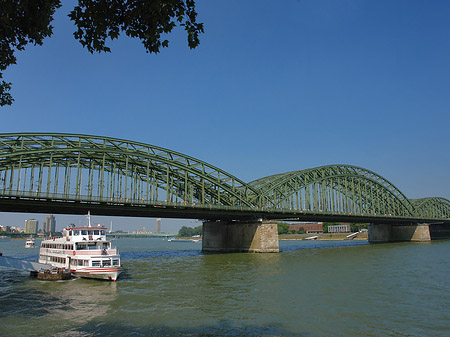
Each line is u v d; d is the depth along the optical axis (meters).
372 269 44.97
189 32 10.34
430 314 23.23
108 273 36.53
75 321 22.19
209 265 51.66
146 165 69.00
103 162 58.78
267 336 19.16
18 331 20.31
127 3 10.13
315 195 97.19
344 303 26.31
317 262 54.22
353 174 113.88
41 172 56.72
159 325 21.19
